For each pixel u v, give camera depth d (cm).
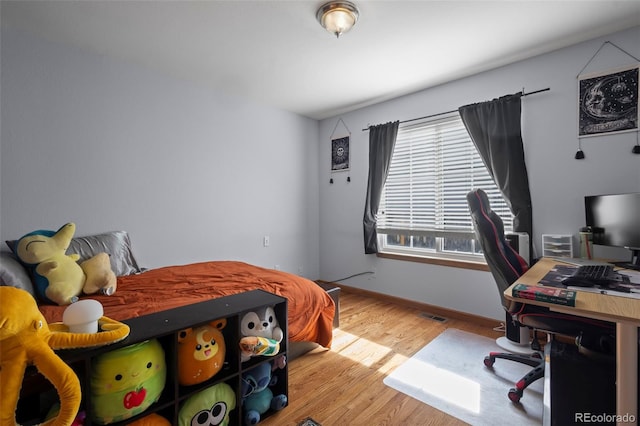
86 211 240
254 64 262
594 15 194
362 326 274
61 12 192
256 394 154
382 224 360
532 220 247
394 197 348
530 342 228
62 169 229
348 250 392
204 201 311
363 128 374
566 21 200
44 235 191
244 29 211
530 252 241
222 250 326
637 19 198
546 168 241
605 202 197
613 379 128
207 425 129
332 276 411
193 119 301
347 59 253
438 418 155
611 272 151
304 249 411
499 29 209
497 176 257
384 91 321
